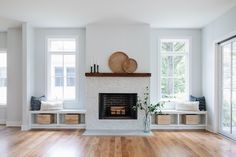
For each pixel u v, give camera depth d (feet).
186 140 16.25
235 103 16.31
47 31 21.52
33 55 21.31
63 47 22.02
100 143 15.30
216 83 18.72
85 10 16.52
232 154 12.92
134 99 20.06
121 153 13.06
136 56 20.08
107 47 20.12
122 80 19.84
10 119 21.50
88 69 20.08
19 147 14.17
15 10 16.53
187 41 21.76
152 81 21.43
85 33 21.43
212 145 14.87
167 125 20.31
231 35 16.03
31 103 20.36
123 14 17.40
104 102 20.33
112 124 19.77
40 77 21.50
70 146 14.48
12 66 21.58
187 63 21.74
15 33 21.63
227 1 14.67
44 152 13.15
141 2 14.92
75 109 21.31
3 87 22.72
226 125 17.62
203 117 20.61
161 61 21.81
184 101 21.12
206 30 20.43
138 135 17.76
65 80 21.94
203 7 15.81
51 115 20.51
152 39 21.52
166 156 12.56
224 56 18.02
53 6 15.72
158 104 19.63
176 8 16.06
